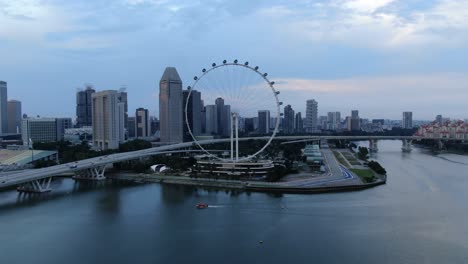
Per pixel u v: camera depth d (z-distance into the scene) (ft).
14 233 627.46
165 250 547.49
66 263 508.53
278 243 565.12
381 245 550.77
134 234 616.39
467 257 510.17
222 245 562.25
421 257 510.99
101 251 547.49
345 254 522.06
